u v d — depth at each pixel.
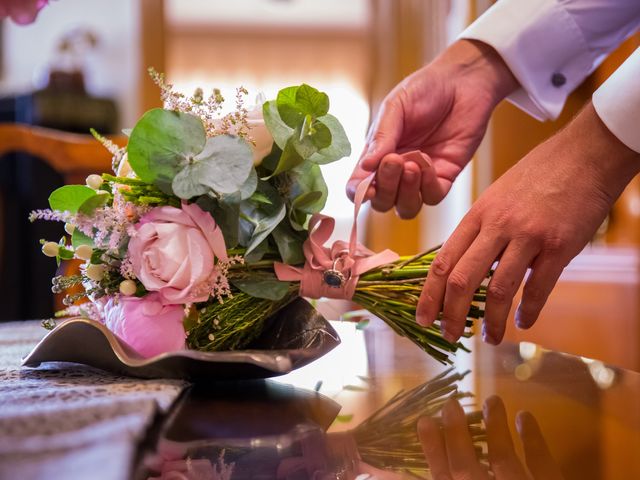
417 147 1.06
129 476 0.39
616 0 1.07
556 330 2.40
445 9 3.33
